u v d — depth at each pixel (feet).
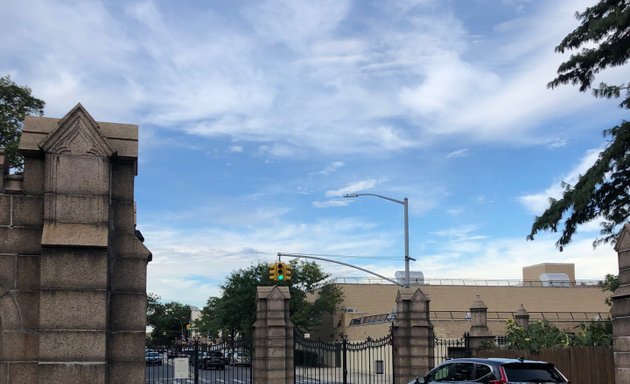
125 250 29.07
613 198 70.95
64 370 26.63
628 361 43.78
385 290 211.82
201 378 113.80
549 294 217.15
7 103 103.91
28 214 28.07
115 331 28.32
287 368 74.90
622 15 64.95
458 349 84.53
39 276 27.68
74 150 28.30
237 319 203.62
